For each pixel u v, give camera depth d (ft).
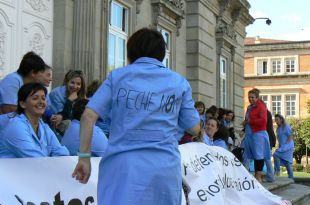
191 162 19.25
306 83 162.50
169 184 10.43
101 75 35.42
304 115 161.79
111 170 10.43
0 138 14.01
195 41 53.47
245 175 20.99
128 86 10.66
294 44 164.55
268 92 166.61
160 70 10.98
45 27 31.68
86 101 17.35
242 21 72.54
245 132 34.27
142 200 10.08
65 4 32.40
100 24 35.65
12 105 17.30
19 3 29.35
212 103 58.44
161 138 10.55
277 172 46.39
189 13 53.88
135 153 10.34
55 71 32.12
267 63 168.45
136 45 11.15
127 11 41.50
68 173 13.78
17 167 13.01
